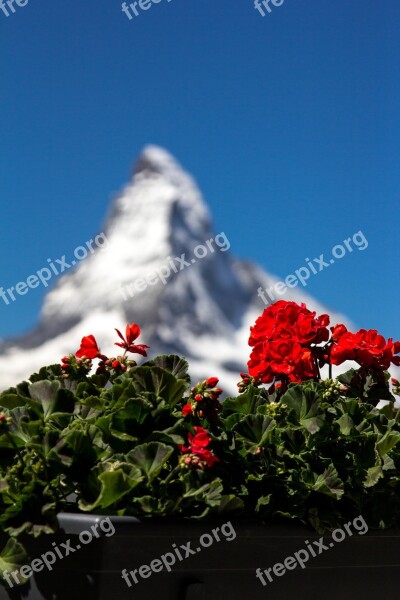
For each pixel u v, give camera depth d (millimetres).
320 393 2984
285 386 3154
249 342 3223
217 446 2613
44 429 2439
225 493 2561
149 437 2504
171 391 2697
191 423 2594
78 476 2389
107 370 3088
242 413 2875
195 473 2443
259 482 2611
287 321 3209
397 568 2748
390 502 2732
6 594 2357
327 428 2715
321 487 2570
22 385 2652
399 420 3012
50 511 2240
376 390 3213
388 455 2820
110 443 2539
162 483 2404
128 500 2414
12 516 2281
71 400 2562
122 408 2498
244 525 2451
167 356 3035
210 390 2527
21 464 2381
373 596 2688
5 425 2338
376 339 3199
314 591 2572
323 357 3275
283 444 2709
